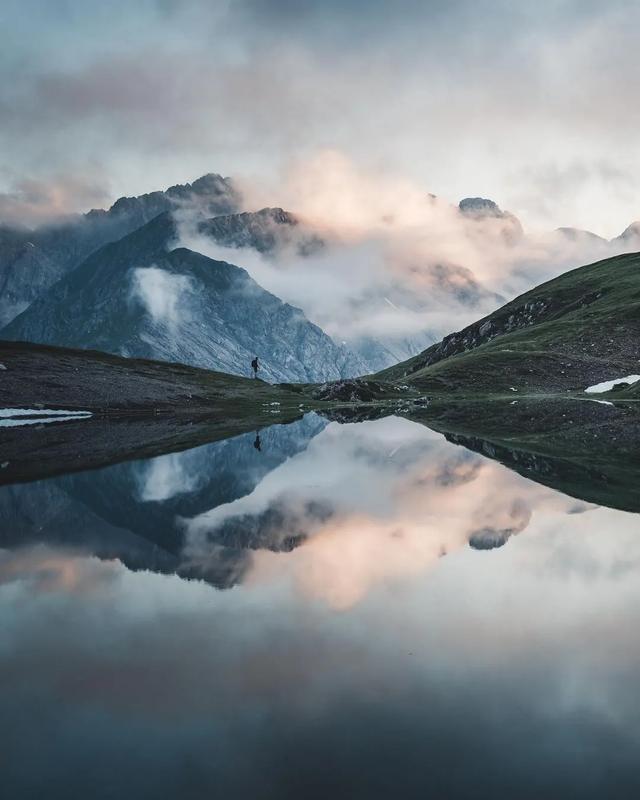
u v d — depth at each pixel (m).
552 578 24.52
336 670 17.12
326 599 22.64
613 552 27.77
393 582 24.50
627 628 19.72
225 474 54.16
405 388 163.25
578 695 15.76
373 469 55.59
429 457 61.84
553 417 97.00
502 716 14.91
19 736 14.36
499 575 25.02
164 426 100.38
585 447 64.94
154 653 18.38
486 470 51.69
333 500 41.69
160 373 166.25
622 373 148.75
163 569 26.81
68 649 18.78
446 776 12.84
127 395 132.75
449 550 28.75
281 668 17.31
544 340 177.75
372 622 20.47
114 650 18.62
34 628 20.45
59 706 15.55
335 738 14.11
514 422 95.94
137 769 13.16
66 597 23.45
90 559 28.52
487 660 17.67
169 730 14.53
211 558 28.42
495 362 167.25
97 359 163.38
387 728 14.46
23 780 12.82
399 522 34.47
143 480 51.03
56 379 133.62
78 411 113.88
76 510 39.72
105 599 23.16
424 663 17.53
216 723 14.79
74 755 13.63
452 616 20.91
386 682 16.53
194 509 39.81
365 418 116.69
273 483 49.34
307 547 29.94
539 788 12.45
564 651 18.17
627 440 68.56
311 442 78.88
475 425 95.19
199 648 18.75
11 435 84.69
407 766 13.09
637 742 13.90
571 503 37.91
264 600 22.78
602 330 174.50
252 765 13.19
